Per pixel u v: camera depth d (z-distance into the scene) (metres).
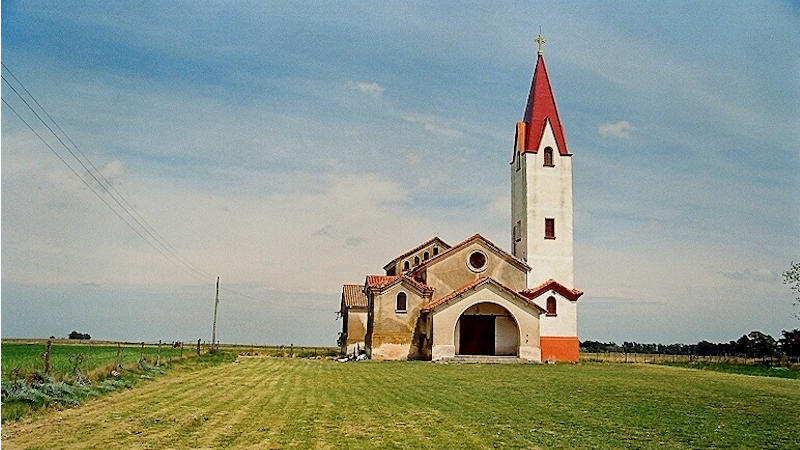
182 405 21.61
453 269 53.50
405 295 52.22
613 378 34.66
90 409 20.25
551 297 53.47
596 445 15.40
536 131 56.47
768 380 34.81
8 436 15.69
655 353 92.00
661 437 16.59
